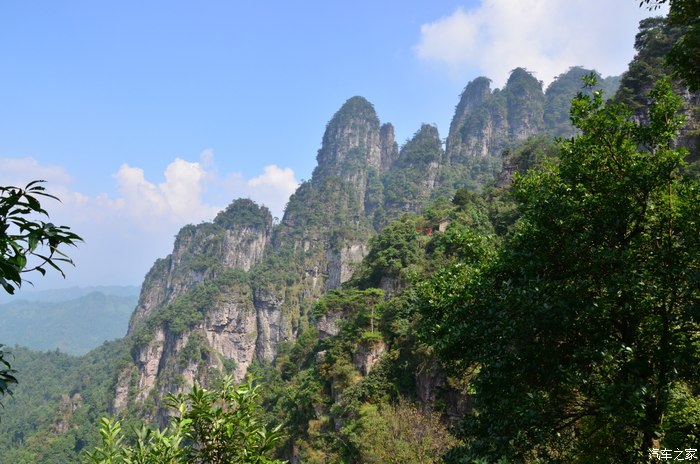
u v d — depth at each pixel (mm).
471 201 88500
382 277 75375
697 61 9898
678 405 9938
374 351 50656
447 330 11984
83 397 161125
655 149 11117
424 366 41094
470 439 11484
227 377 7934
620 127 11117
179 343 153375
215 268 190250
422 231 82750
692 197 9820
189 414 7277
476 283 11969
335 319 78312
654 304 9320
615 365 9461
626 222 10086
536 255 10758
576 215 10430
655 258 9570
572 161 11602
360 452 35781
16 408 174000
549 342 9922
